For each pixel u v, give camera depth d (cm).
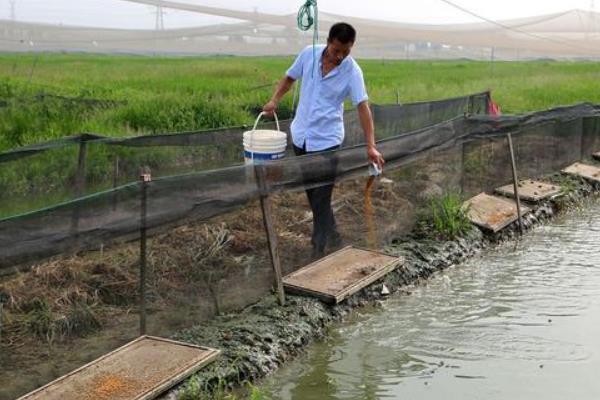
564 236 820
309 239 622
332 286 577
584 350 518
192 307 513
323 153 586
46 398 393
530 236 819
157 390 405
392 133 968
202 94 1426
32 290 494
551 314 582
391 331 547
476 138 819
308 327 530
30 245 404
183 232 565
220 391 431
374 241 695
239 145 802
